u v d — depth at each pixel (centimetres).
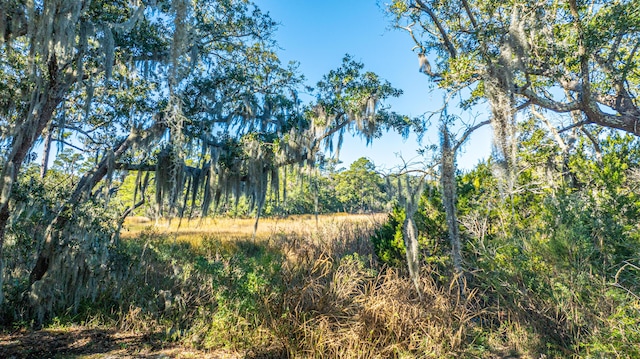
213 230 2052
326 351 581
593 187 731
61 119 725
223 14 975
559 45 832
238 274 739
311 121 980
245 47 1056
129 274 855
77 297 769
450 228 677
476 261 749
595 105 797
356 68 970
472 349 595
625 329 458
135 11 621
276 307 654
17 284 733
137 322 742
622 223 623
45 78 612
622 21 710
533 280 630
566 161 951
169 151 854
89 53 689
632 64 825
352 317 639
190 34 622
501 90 697
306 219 2148
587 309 537
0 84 617
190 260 1044
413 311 646
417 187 722
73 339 676
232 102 956
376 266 921
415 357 565
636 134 786
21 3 503
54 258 723
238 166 961
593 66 946
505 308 688
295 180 1127
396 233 888
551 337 590
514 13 726
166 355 615
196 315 764
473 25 923
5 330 690
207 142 895
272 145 914
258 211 913
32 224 727
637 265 544
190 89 871
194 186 948
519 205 838
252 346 622
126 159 861
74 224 743
